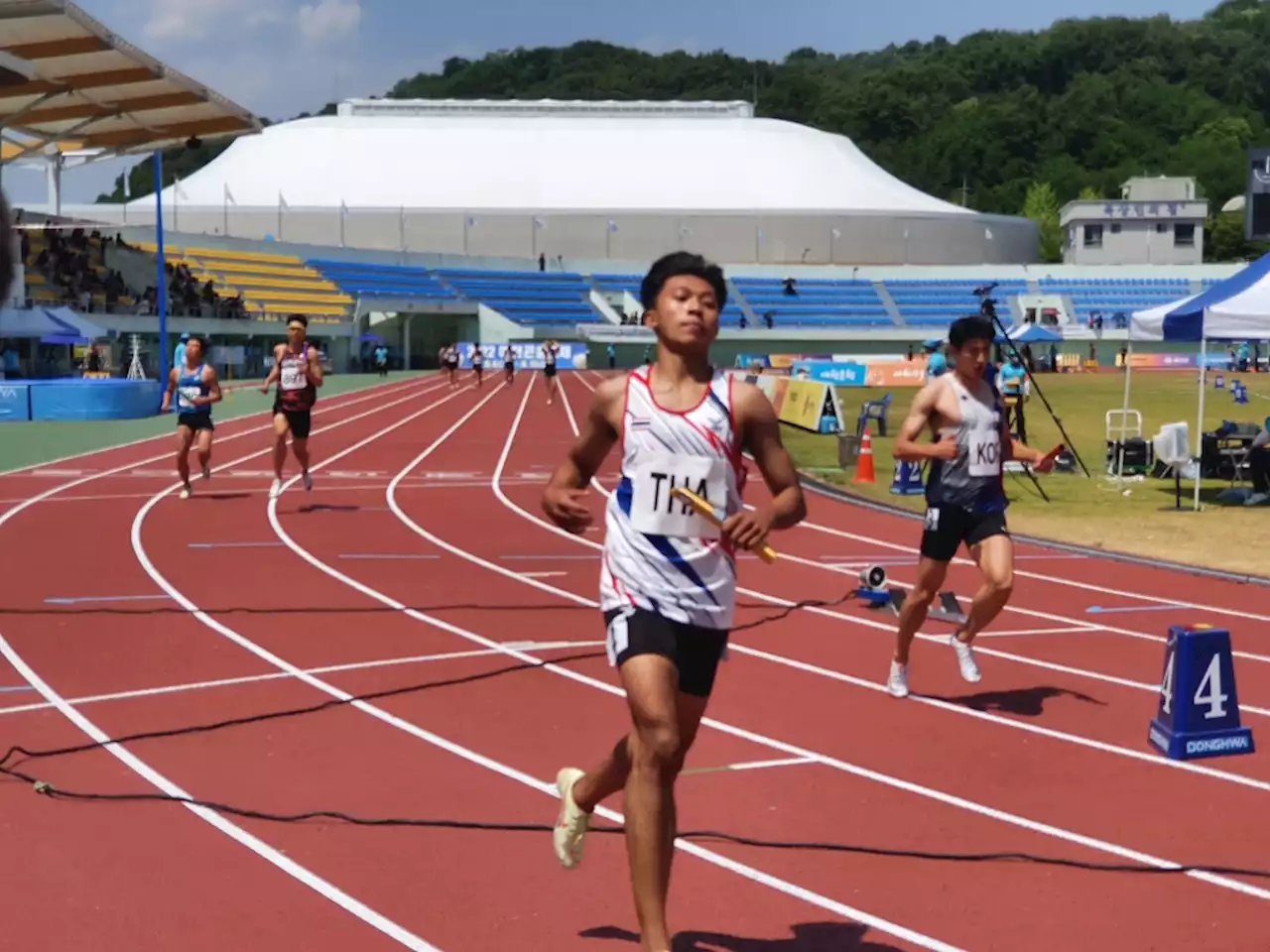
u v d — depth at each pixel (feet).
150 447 72.90
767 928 13.87
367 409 110.11
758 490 56.29
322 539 40.96
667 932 11.99
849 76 558.56
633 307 244.01
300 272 202.39
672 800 12.16
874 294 248.11
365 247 253.44
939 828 16.92
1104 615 30.78
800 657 26.45
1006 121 435.94
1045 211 377.50
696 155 288.71
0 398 94.68
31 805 17.48
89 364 128.88
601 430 12.82
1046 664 26.03
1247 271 49.90
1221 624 29.81
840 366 154.81
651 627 12.11
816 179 288.10
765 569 37.01
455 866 15.51
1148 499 53.72
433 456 69.21
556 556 38.32
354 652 26.53
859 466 59.93
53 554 37.88
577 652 26.66
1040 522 46.91
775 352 232.32
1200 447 53.36
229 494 51.96
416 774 18.94
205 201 265.95
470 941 13.48
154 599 31.65
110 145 101.96
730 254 264.93
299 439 50.01
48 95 83.87
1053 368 204.33
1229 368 204.13
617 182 279.90
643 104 301.84
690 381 12.50
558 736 20.86
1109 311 245.45
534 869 15.43
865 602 31.73
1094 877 15.35
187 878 15.10
